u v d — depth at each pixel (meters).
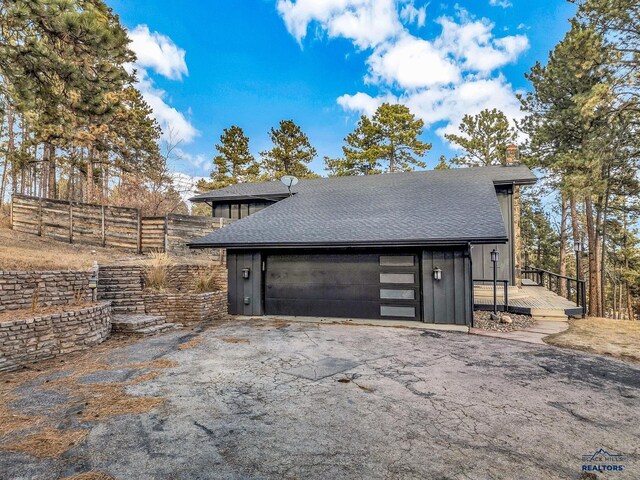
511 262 12.82
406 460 3.02
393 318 9.61
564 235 23.39
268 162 33.75
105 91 8.94
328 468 2.90
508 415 3.88
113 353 6.44
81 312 6.80
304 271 10.49
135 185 19.30
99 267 9.33
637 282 26.25
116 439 3.34
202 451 3.15
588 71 15.45
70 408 4.03
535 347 6.84
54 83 8.59
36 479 2.73
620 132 14.57
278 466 2.93
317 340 7.42
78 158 20.92
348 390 4.61
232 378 5.08
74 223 14.27
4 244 11.54
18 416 3.82
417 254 9.45
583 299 10.83
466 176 13.97
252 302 10.80
